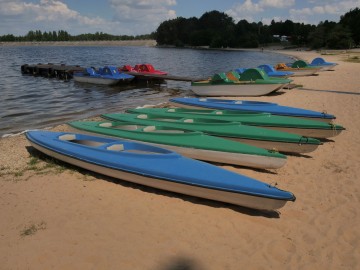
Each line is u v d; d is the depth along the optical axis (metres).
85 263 3.17
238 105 8.24
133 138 5.67
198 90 12.60
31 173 5.25
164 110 7.64
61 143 5.52
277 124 6.59
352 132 6.98
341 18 64.50
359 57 31.73
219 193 4.00
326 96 10.91
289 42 73.44
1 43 129.38
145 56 46.88
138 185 4.77
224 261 3.18
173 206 4.19
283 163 4.81
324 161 5.51
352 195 4.34
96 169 4.94
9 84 16.86
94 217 3.96
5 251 3.36
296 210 4.02
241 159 5.06
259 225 3.75
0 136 7.63
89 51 68.75
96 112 10.40
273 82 11.08
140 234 3.61
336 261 3.15
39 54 54.69
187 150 5.31
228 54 52.19
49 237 3.58
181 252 3.31
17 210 4.16
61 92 14.36
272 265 3.12
